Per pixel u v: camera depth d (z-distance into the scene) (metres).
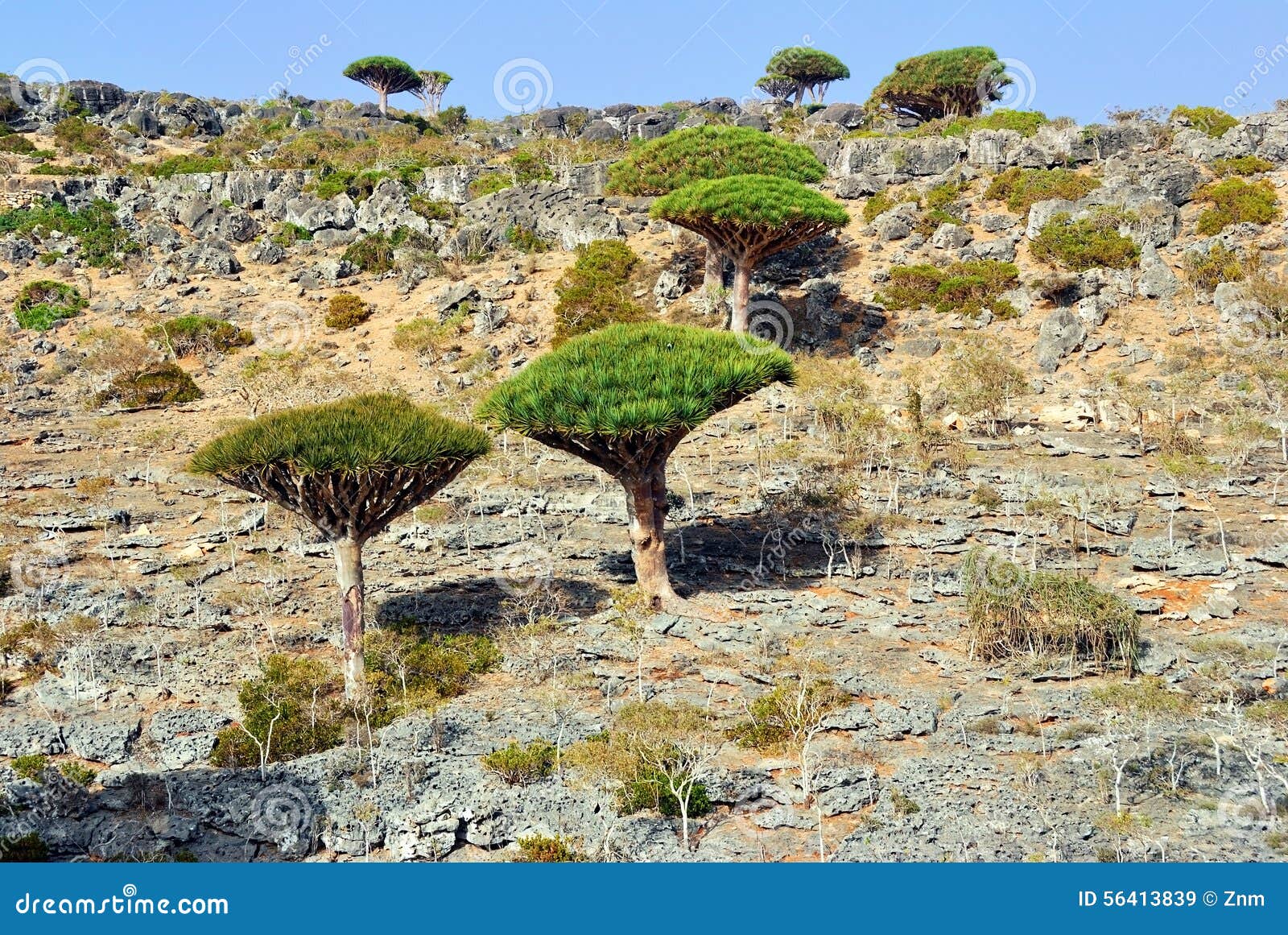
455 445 30.97
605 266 76.31
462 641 32.62
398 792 23.61
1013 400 56.50
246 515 46.41
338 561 29.95
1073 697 28.31
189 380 68.06
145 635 33.81
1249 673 28.59
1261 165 74.12
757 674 29.69
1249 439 46.72
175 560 40.50
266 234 90.06
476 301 75.06
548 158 105.88
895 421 53.62
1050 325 60.66
